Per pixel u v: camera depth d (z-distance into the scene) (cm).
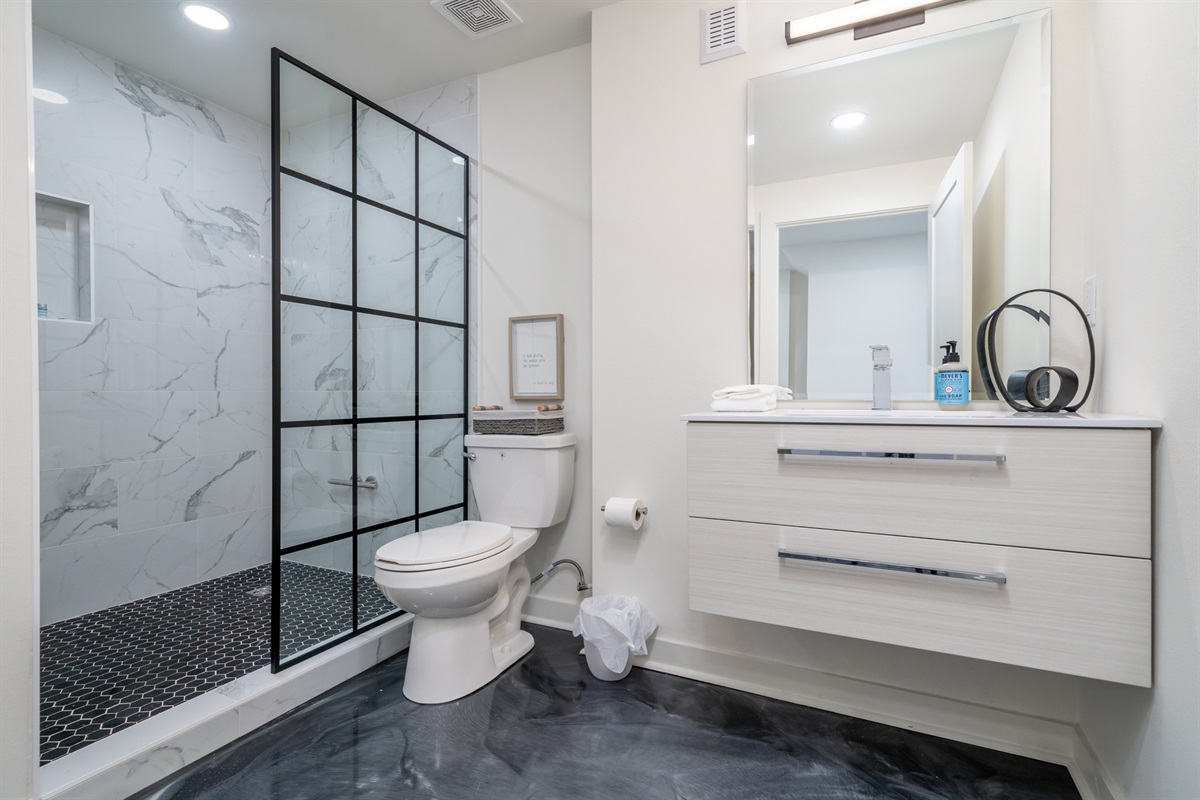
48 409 216
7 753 111
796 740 149
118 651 189
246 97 268
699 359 185
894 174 163
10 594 112
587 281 221
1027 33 148
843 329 168
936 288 158
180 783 133
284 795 129
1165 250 102
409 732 153
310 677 171
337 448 190
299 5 199
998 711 148
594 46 201
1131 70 116
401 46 223
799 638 171
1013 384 136
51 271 219
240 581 268
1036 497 112
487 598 173
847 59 166
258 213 295
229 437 279
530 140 233
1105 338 129
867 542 127
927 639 121
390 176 210
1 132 112
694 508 146
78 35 217
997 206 151
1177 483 97
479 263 244
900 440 123
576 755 143
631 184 195
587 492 219
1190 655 92
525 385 233
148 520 246
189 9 201
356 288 197
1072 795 128
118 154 236
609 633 177
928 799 127
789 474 135
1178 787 95
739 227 180
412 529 222
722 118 182
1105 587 107
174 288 257
